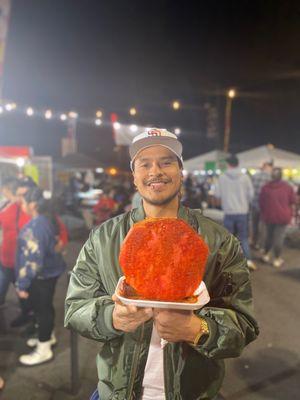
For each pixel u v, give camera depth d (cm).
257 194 792
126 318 104
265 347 369
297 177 1202
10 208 396
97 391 154
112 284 133
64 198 1291
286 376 319
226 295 130
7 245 398
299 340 383
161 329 106
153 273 97
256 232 807
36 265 327
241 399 288
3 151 833
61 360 350
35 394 298
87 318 126
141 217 138
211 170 1227
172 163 134
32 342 376
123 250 102
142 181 134
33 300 348
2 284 408
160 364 133
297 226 934
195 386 131
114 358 134
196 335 111
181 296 98
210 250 131
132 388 131
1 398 293
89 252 141
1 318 447
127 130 1100
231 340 118
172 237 100
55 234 342
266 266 664
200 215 142
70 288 141
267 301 491
